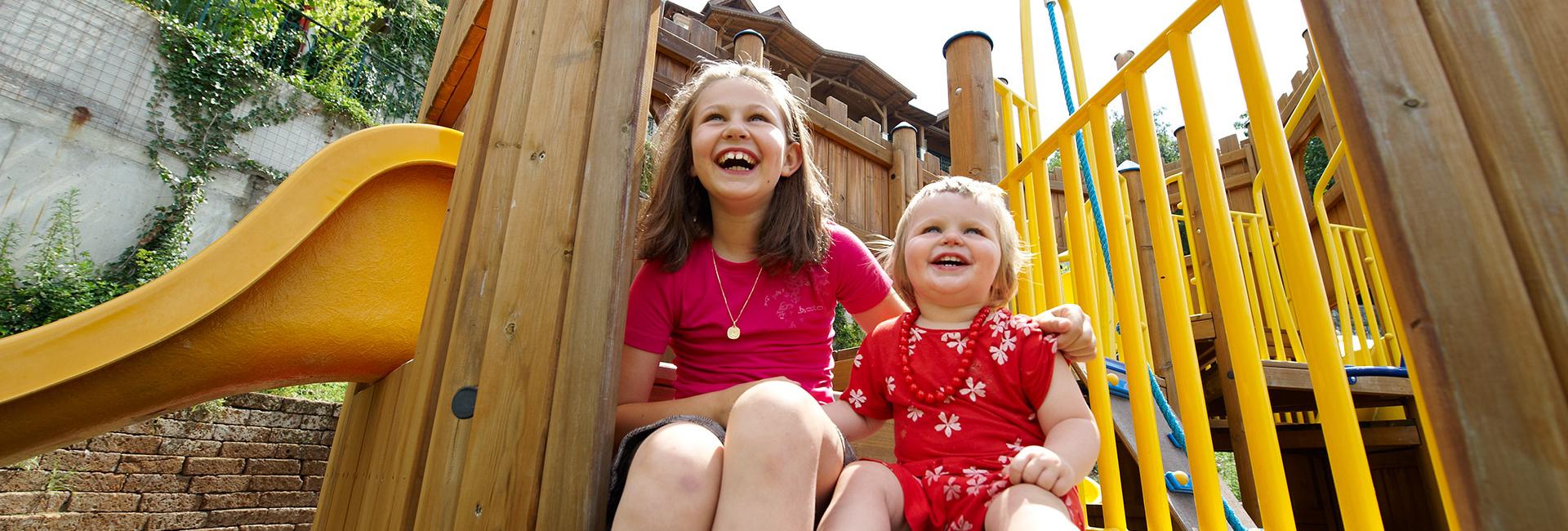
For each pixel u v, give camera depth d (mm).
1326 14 531
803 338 1267
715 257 1311
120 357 1220
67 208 6605
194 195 7320
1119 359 3119
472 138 1206
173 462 5496
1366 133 486
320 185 1434
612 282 964
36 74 6691
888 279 1423
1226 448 3744
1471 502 409
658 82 3455
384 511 1035
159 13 7637
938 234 1213
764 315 1240
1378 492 3281
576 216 1001
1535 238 423
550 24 1175
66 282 6363
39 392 1182
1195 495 1108
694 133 1296
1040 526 790
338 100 8672
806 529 759
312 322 1412
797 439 783
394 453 1055
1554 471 383
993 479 951
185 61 7551
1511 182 438
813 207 1357
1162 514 1165
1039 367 1040
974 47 2705
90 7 7078
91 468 5129
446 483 869
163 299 1271
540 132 1073
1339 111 515
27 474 4867
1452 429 423
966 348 1099
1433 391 436
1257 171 6297
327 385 7035
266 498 5902
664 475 787
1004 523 851
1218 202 1109
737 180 1241
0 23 6582
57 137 6699
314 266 1439
